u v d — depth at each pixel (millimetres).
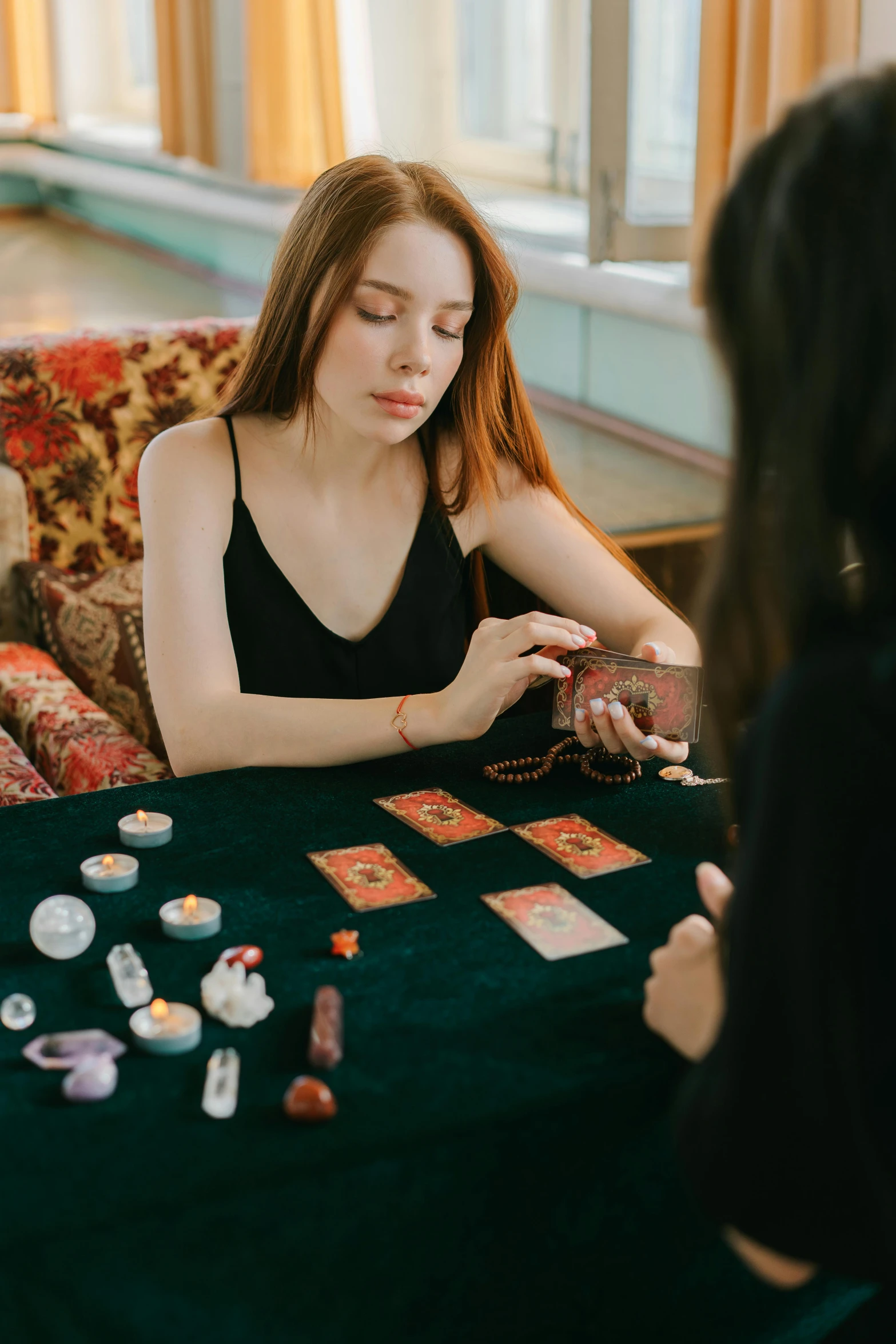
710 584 750
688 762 1489
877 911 634
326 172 1521
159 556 1575
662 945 1103
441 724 1440
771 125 676
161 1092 921
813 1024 641
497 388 1709
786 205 625
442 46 5594
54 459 2420
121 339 2479
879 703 631
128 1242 811
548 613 1925
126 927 1133
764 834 664
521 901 1166
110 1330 821
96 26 8852
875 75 637
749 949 666
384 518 1706
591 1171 935
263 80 5406
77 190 8914
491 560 1881
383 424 1520
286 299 1547
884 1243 648
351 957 1083
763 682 754
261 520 1645
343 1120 887
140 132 8406
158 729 2158
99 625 2227
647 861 1243
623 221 3766
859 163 605
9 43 8984
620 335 4102
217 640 1554
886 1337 802
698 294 716
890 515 641
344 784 1415
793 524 660
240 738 1466
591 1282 965
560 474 3666
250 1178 835
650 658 1567
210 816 1336
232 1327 851
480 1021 999
